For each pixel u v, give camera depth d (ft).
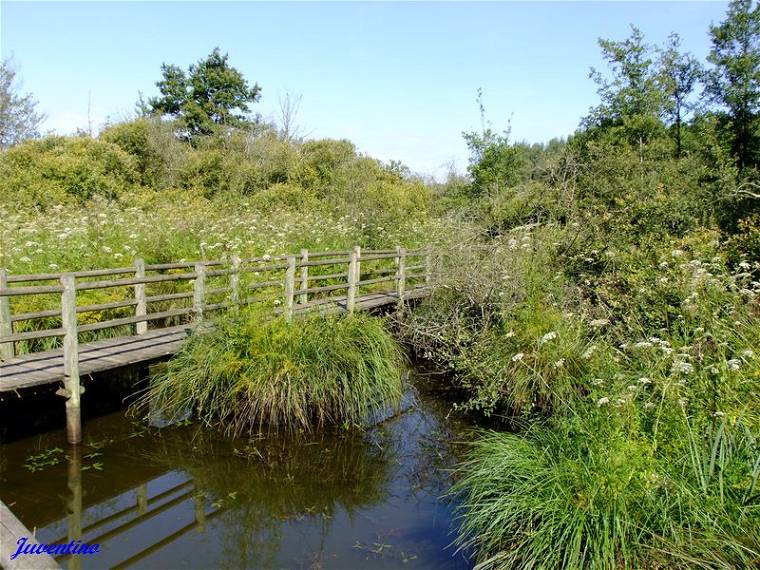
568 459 13.70
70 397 19.31
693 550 10.59
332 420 22.08
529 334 22.34
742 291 18.58
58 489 17.35
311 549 14.85
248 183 73.92
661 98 56.13
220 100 102.37
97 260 28.71
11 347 21.18
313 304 29.19
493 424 23.02
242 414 21.25
